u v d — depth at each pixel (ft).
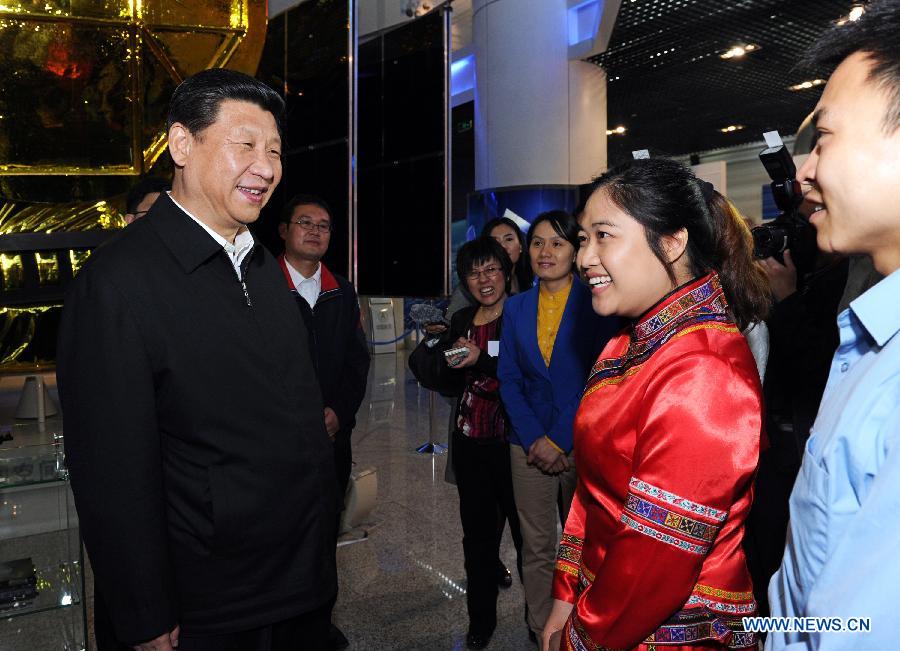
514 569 10.41
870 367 2.07
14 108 13.52
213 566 4.40
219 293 4.54
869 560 1.77
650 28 26.03
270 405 4.59
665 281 3.54
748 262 4.17
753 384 3.25
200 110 4.41
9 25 13.26
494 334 8.68
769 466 5.03
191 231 4.49
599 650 3.29
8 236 12.04
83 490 4.10
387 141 20.38
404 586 9.91
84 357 4.12
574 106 27.63
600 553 3.70
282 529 4.58
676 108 39.42
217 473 4.38
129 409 4.09
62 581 6.08
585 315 7.39
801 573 2.20
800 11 24.64
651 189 3.43
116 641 4.64
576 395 7.36
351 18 15.84
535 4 27.30
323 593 4.86
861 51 2.01
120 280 4.18
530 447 7.33
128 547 4.06
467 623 8.86
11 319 12.53
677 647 3.30
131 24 14.24
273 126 4.63
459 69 35.19
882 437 1.91
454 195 38.50
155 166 14.90
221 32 15.15
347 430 8.96
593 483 3.74
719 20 25.39
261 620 4.54
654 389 3.29
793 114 41.63
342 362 8.82
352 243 16.28
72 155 14.11
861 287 4.19
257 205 4.59
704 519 3.08
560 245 7.56
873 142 1.94
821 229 2.17
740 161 51.78
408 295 19.85
